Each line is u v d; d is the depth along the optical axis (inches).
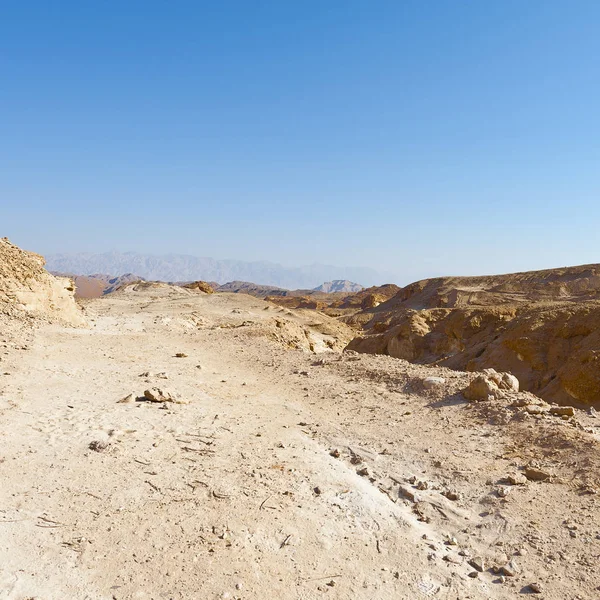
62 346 667.4
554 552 217.2
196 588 190.1
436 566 212.1
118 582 191.5
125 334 867.4
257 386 523.8
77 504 244.2
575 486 268.5
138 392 464.8
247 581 195.9
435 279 3597.4
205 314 1679.4
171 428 363.3
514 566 210.4
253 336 914.1
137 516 235.9
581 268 3014.3
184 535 222.4
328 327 1914.4
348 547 223.6
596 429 347.6
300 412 426.0
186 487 267.1
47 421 361.1
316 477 288.4
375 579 203.0
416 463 313.0
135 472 283.1
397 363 586.2
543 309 987.3
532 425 352.2
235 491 264.8
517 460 307.6
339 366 588.7
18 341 642.2
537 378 765.9
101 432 344.2
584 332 773.3
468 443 338.6
